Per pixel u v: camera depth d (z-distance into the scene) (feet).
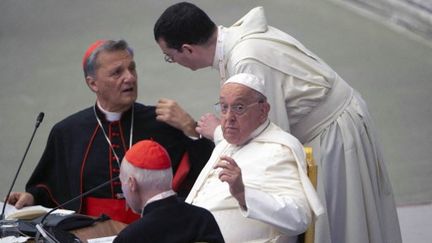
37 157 83.30
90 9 124.77
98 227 43.78
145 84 97.04
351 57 101.81
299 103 46.24
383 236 48.91
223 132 41.50
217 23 114.21
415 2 111.34
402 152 78.79
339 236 47.39
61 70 104.53
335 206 47.01
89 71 48.80
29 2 130.11
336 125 46.98
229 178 36.04
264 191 38.91
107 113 49.96
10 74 104.73
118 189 49.01
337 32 109.91
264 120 41.57
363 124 47.80
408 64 99.40
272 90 45.37
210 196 40.88
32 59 108.99
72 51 110.32
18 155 83.82
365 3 116.37
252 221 39.45
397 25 111.24
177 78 98.32
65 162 50.55
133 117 50.14
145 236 32.50
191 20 45.06
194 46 45.50
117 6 124.77
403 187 72.74
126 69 48.49
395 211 49.88
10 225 42.60
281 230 37.37
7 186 77.77
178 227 33.09
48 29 118.93
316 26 112.16
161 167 33.81
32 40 115.55
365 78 95.66
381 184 49.32
